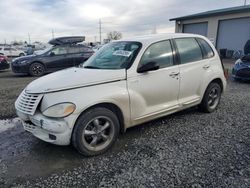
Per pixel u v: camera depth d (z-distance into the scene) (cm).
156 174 293
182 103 452
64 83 327
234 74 915
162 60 416
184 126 448
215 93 530
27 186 276
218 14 1983
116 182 279
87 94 328
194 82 468
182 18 2350
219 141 383
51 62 1191
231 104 592
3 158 340
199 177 285
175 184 272
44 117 317
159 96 409
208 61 498
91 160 332
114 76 355
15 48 3322
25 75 1220
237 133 414
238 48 1905
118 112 366
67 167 315
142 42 405
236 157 331
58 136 313
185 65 448
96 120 338
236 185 269
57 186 275
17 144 384
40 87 331
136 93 374
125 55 398
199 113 521
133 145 374
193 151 350
